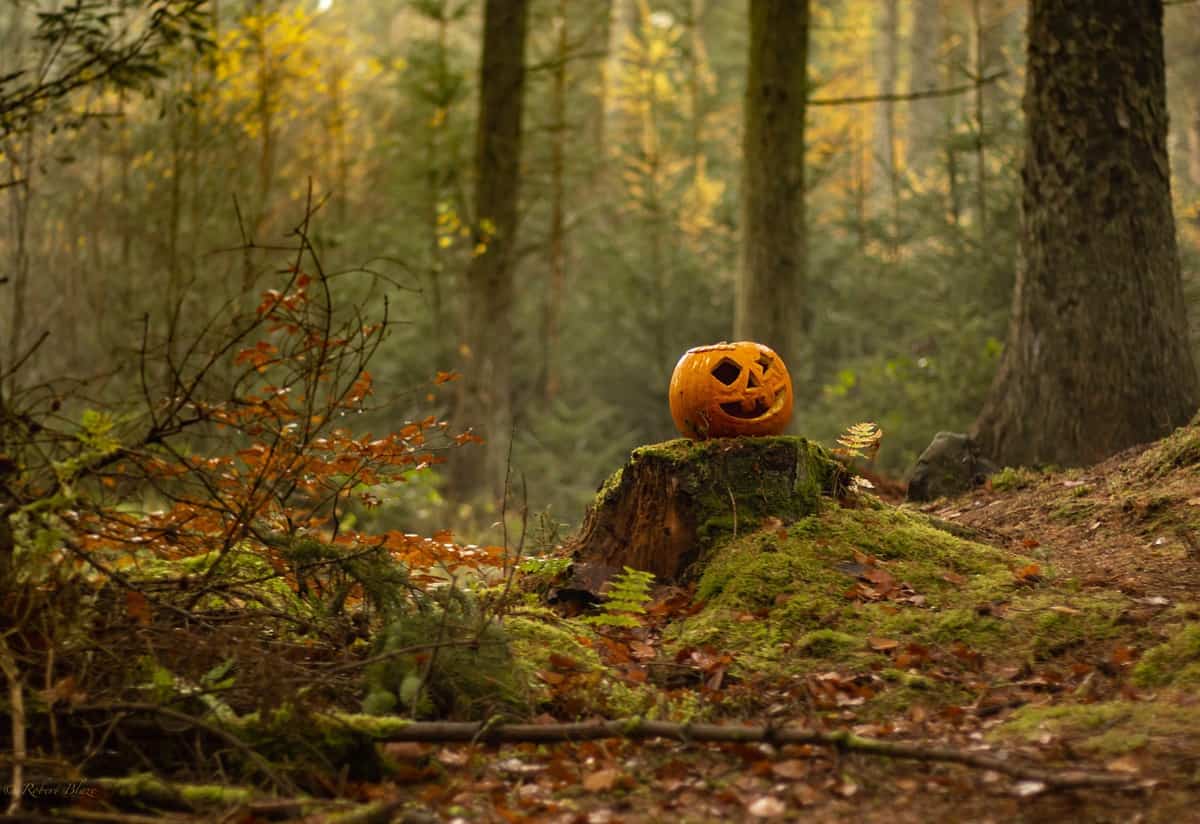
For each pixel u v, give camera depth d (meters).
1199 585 4.98
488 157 16.12
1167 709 3.78
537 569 5.48
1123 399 7.96
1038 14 8.31
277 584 4.75
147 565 4.66
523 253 16.53
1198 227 14.08
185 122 14.26
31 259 14.20
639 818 3.33
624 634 5.04
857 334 16.59
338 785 3.52
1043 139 8.30
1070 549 5.88
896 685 4.31
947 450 8.19
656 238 18.72
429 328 16.66
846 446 6.18
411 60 17.80
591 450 16.89
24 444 3.85
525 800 3.45
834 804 3.36
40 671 3.73
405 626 4.12
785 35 12.82
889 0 28.62
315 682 3.81
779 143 12.86
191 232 14.41
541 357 19.91
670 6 26.08
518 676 4.13
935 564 5.36
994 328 12.33
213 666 3.95
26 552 3.74
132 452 4.04
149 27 5.88
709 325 18.28
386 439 4.73
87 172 15.80
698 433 5.93
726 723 4.02
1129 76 8.07
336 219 17.36
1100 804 3.21
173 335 4.25
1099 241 8.07
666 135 21.73
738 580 5.18
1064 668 4.36
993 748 3.68
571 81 21.67
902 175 18.56
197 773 3.51
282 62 15.60
